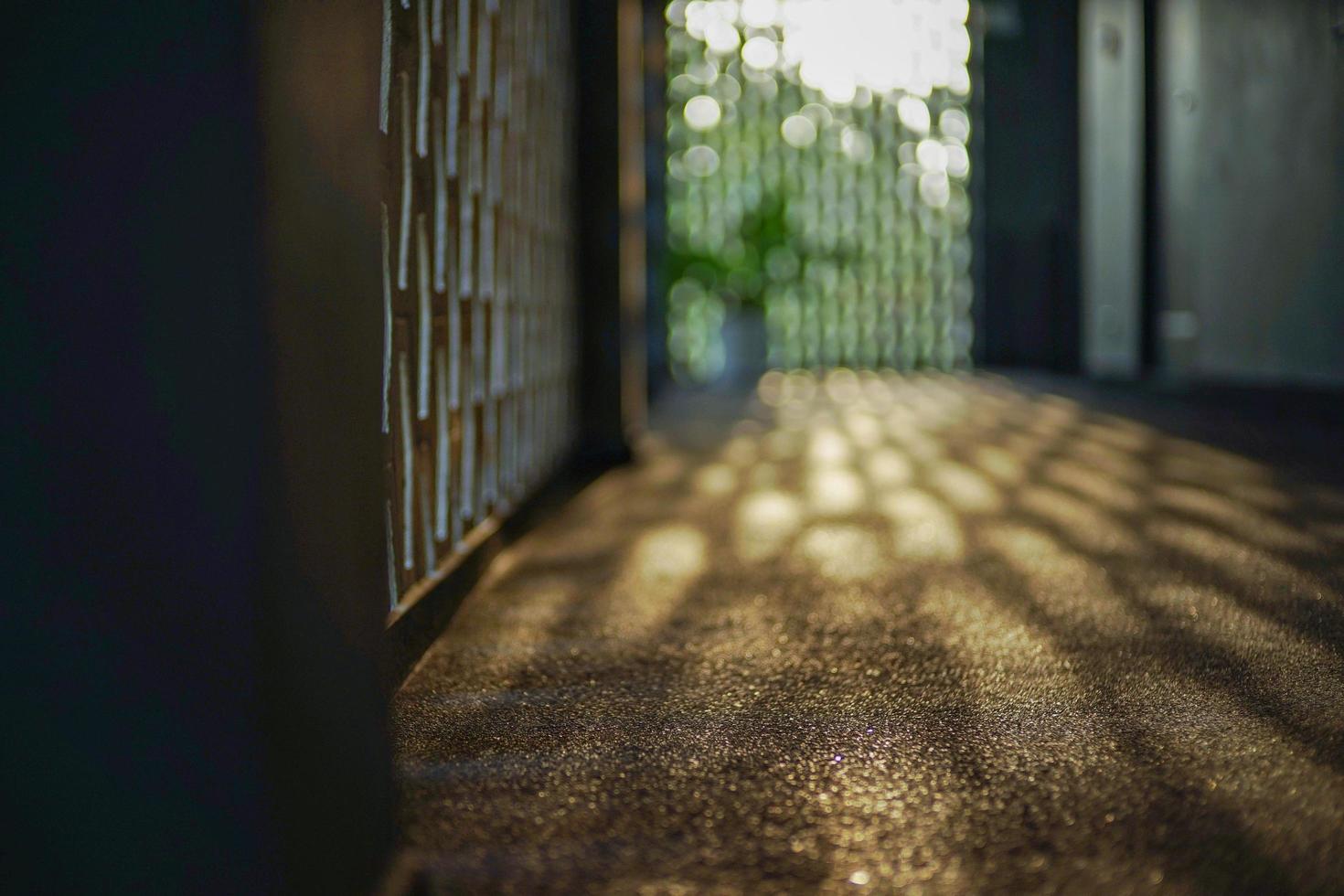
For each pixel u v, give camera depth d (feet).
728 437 10.50
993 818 2.33
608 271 8.62
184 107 1.50
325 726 1.76
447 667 3.54
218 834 1.54
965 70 20.02
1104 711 2.98
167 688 1.53
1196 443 8.95
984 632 3.81
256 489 1.52
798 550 5.33
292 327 1.61
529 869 2.17
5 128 1.50
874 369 20.58
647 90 15.99
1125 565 4.79
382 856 2.04
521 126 6.02
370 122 2.03
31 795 1.55
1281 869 2.07
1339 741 2.72
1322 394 11.47
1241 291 14.10
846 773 2.60
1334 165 11.94
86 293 1.51
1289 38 12.75
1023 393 14.80
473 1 4.63
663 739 2.86
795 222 20.24
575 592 4.56
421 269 3.71
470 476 4.67
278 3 1.57
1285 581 4.42
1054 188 19.67
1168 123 16.07
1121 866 2.10
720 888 2.07
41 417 1.52
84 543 1.53
